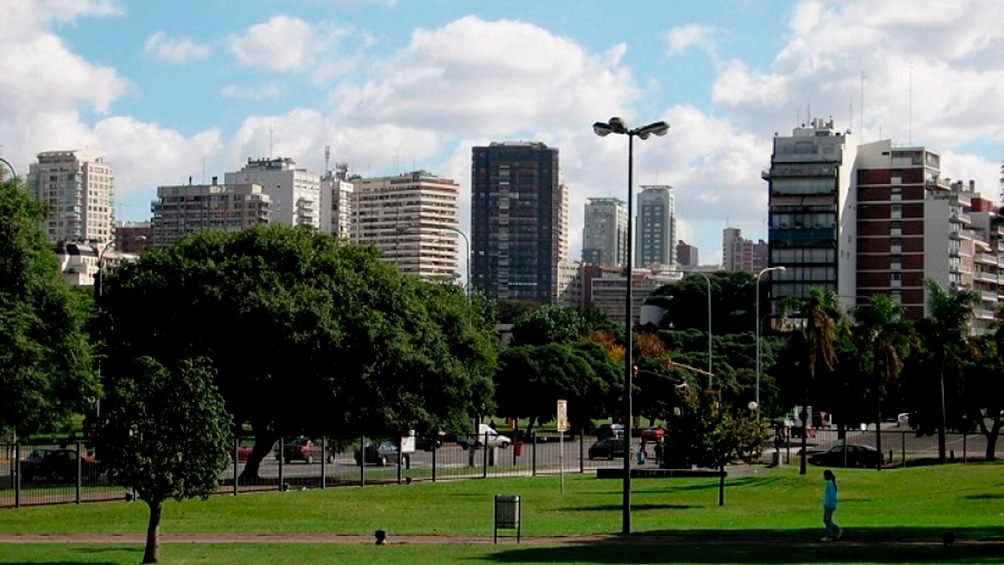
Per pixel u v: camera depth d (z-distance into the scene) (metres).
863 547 33.31
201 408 29.09
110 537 35.88
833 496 35.34
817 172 177.88
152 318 60.34
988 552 31.72
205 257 61.69
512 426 136.12
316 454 78.69
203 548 32.59
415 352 61.84
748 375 129.62
